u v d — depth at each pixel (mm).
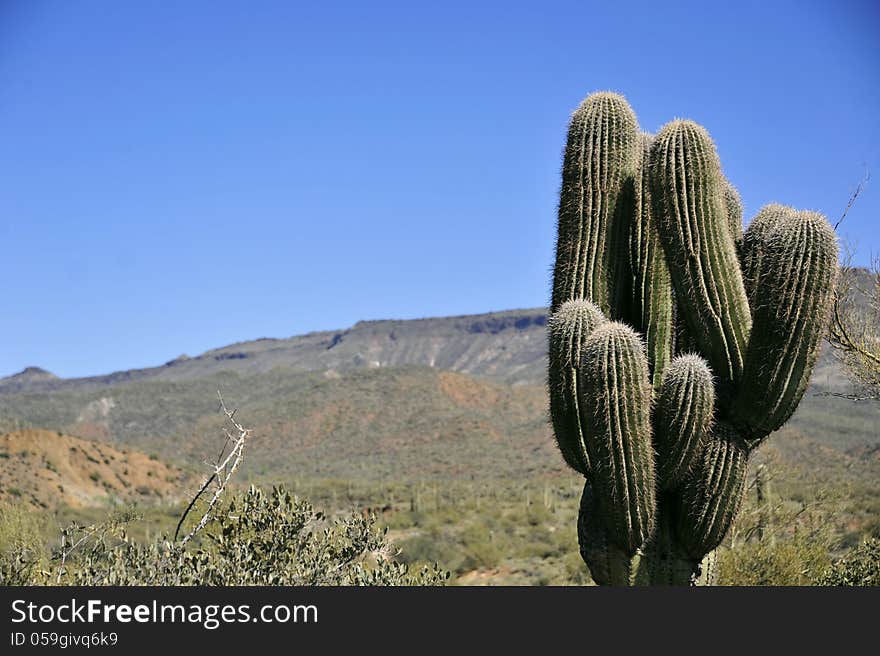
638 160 9828
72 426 130250
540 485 66438
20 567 8227
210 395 145000
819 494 19844
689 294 9023
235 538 8328
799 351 8500
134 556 7656
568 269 9516
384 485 64875
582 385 8617
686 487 8789
